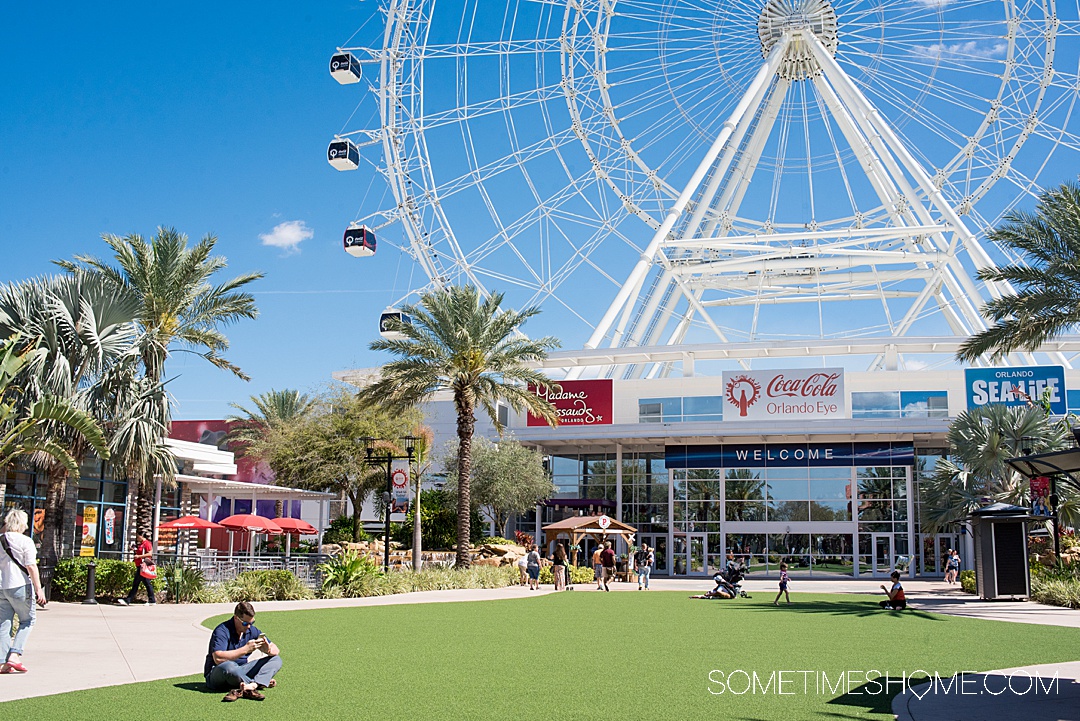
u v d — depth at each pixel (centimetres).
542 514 5647
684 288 5334
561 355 5519
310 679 1210
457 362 3897
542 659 1442
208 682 1088
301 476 5288
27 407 2434
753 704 1055
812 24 4628
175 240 2970
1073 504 3250
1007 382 4919
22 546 1172
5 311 2495
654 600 3014
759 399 5181
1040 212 2831
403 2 4925
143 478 2711
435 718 959
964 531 4800
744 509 5219
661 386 5662
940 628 2025
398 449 4625
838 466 5131
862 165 4844
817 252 4919
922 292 5516
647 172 4881
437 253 4772
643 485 5569
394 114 4891
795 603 2905
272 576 2764
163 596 2589
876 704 1057
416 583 3306
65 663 1288
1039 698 1089
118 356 2655
